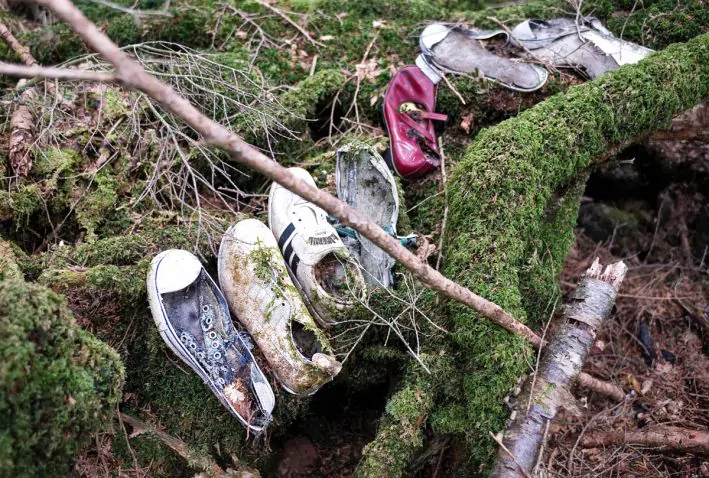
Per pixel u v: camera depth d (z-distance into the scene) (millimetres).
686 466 2205
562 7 3098
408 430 1919
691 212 2992
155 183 2311
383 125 2818
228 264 2078
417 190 2637
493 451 1934
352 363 2213
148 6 3146
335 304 2041
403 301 2074
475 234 2158
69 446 1525
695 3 2822
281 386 2059
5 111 2422
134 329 2068
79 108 2502
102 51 1130
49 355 1496
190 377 2047
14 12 3229
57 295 1600
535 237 2322
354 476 1966
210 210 2500
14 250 2092
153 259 2027
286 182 1369
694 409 2398
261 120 2453
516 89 2688
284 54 2984
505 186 2191
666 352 2654
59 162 2324
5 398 1396
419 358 2014
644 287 2889
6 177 2258
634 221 3074
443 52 2822
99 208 2318
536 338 2049
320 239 2070
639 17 2891
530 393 1962
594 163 2486
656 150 2898
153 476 1966
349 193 2412
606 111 2328
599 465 2215
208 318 2062
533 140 2254
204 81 2574
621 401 2471
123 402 2037
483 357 1982
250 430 2070
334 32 3068
